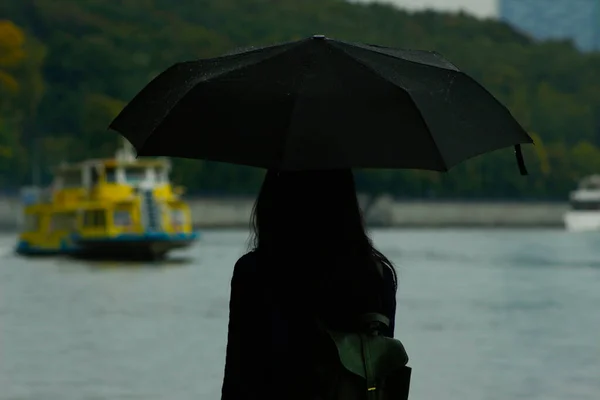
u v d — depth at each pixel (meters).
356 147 6.80
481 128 7.14
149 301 53.41
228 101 6.98
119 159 88.00
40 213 94.19
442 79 7.25
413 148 6.85
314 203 7.00
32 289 61.91
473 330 40.28
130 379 27.34
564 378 27.83
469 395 25.20
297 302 6.89
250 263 6.98
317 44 7.18
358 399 6.79
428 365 30.30
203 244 140.75
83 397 24.83
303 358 6.84
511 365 30.36
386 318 6.91
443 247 134.88
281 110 6.91
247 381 6.91
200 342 35.56
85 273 76.38
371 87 7.00
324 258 6.97
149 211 86.69
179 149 6.91
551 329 40.56
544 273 81.62
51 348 34.06
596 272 82.75
